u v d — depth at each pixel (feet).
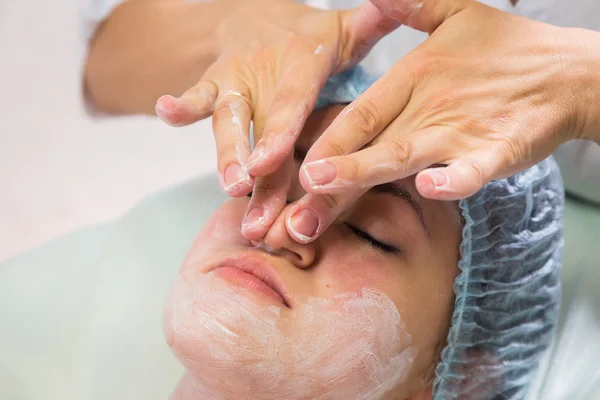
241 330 2.64
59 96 7.11
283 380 2.70
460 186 2.18
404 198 2.94
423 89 2.50
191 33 3.63
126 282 4.24
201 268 2.87
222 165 2.57
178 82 3.76
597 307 3.67
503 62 2.49
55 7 7.61
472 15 2.63
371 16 2.98
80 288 4.23
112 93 4.09
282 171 2.68
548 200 3.25
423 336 3.06
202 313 2.69
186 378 3.26
